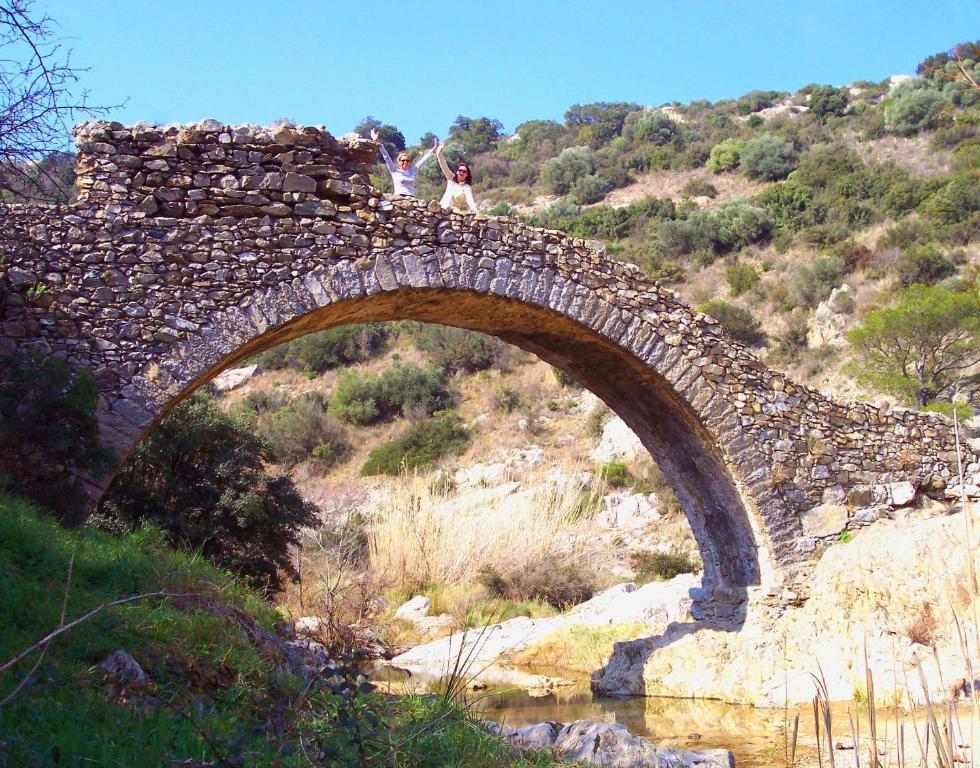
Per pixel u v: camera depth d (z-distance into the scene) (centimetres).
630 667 1580
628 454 3688
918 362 2998
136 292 1159
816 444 1551
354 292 1240
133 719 559
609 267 1431
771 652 1469
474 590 2423
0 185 953
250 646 788
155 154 1187
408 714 733
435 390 4419
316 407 4334
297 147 1241
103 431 1116
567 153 6912
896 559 1416
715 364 1501
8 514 858
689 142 7050
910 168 5253
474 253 1321
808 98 7812
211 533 1775
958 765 723
